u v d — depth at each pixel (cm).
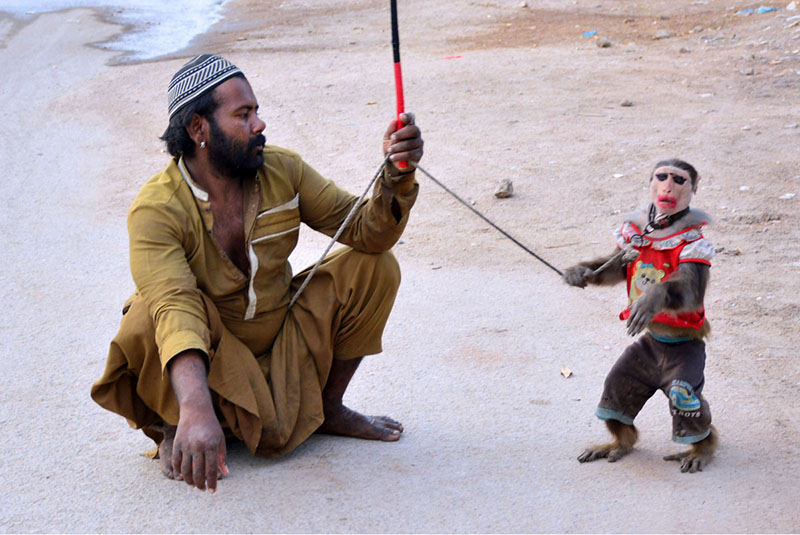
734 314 587
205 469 314
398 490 391
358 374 513
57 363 537
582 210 793
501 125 1036
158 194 380
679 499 383
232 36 1730
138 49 1642
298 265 701
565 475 404
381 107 1135
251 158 387
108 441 445
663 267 390
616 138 967
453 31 1638
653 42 1433
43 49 1656
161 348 342
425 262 702
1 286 669
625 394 413
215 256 395
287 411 411
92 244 761
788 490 390
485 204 820
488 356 534
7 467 418
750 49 1320
